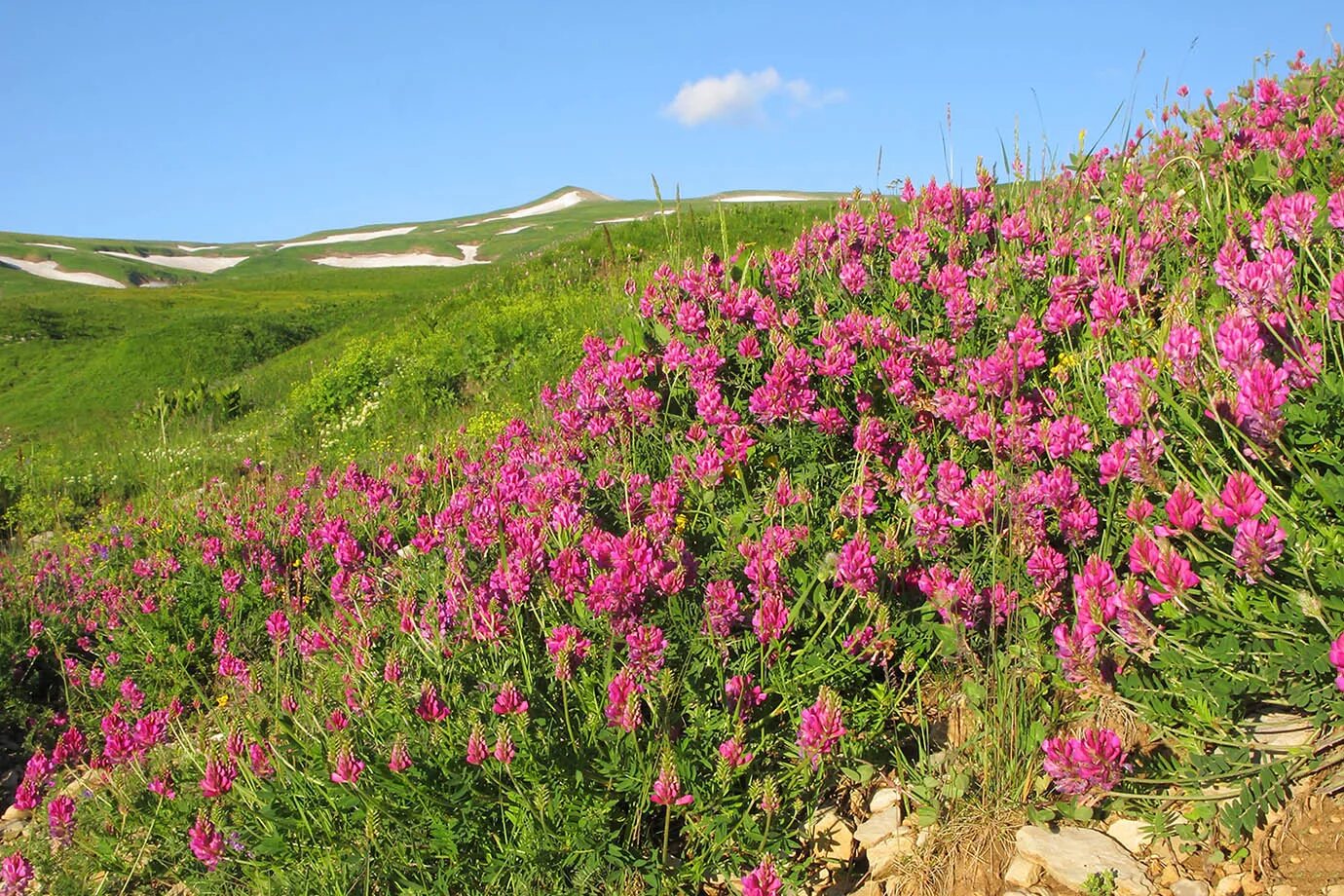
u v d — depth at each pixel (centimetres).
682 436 502
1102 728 281
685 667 346
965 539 372
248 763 377
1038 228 525
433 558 512
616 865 306
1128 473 313
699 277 541
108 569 852
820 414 432
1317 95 532
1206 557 276
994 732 300
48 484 1555
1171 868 258
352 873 321
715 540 418
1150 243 438
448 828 314
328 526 648
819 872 304
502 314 1636
